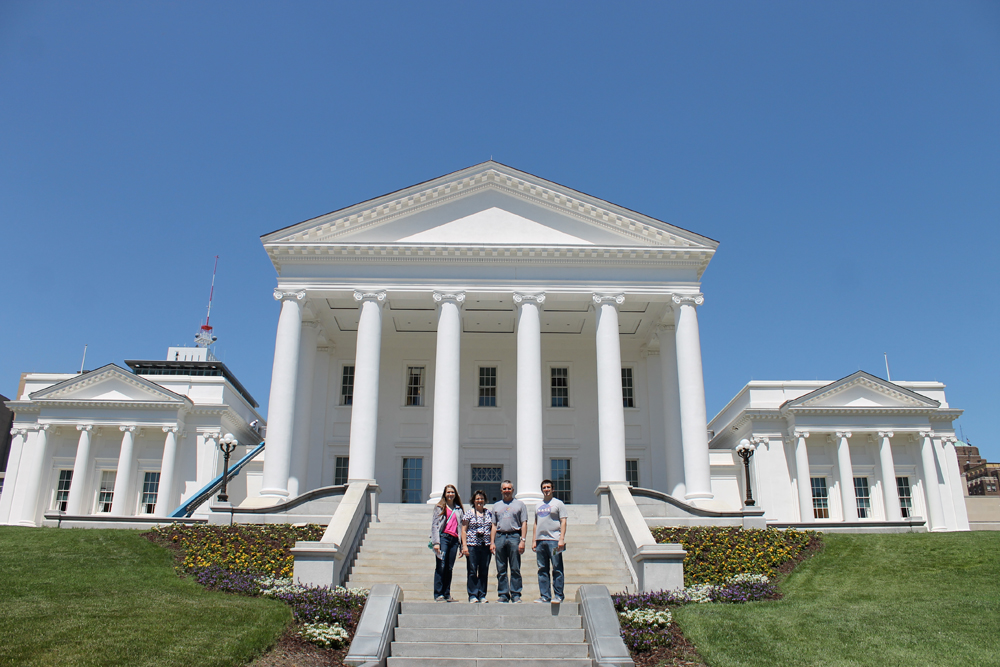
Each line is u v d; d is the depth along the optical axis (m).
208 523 25.69
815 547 24.50
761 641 14.03
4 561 20.14
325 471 38.72
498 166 34.72
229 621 14.57
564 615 14.59
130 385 45.06
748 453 27.28
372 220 34.25
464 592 18.80
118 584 18.27
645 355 40.66
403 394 40.03
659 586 18.25
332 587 17.94
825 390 45.06
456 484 30.39
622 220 34.22
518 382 31.86
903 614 15.84
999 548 23.06
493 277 33.38
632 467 39.44
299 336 32.50
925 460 45.06
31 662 11.74
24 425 45.31
